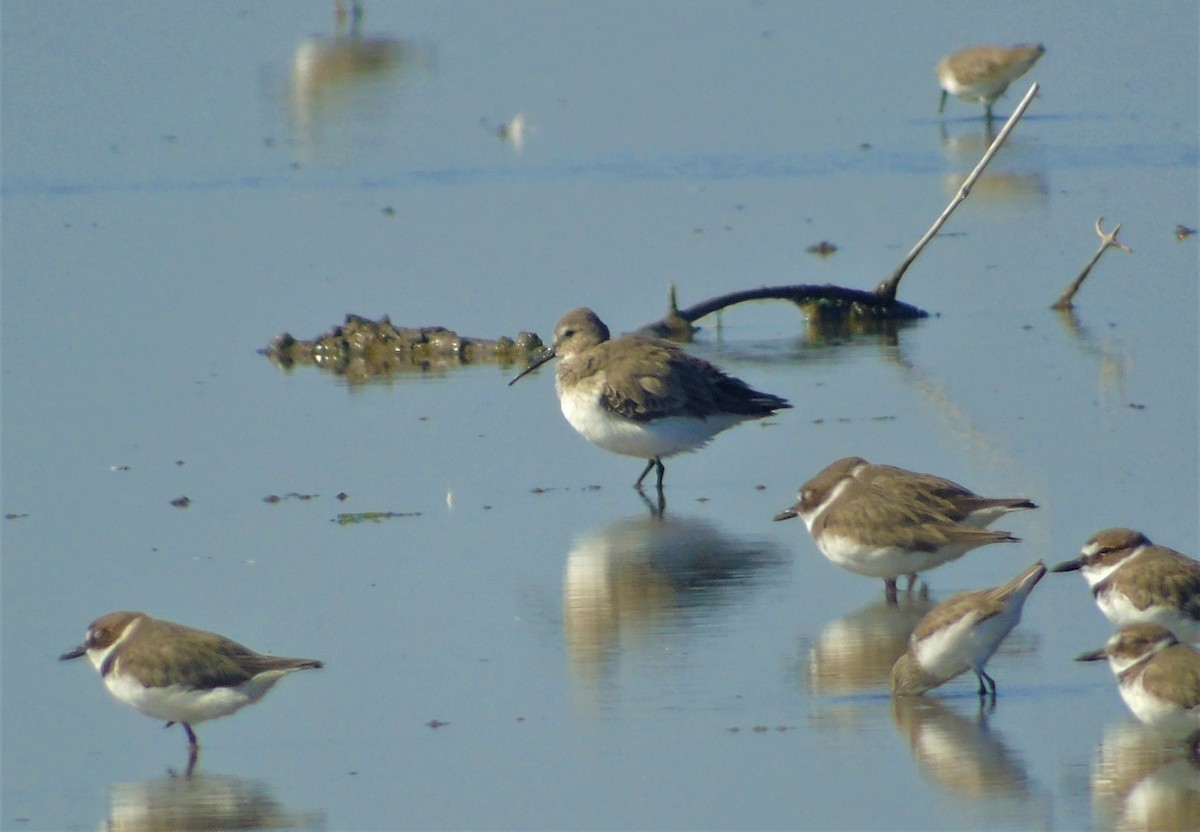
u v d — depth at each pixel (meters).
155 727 11.71
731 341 21.89
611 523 15.48
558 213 27.23
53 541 15.19
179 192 29.09
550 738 11.05
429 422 18.80
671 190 28.38
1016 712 11.25
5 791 10.66
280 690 11.96
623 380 16.20
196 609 13.49
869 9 41.59
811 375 20.00
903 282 23.64
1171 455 16.34
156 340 22.16
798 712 11.33
